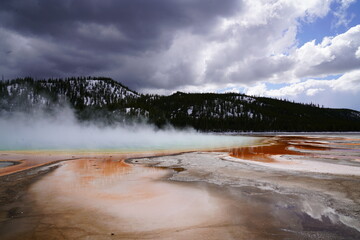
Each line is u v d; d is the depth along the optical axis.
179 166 12.30
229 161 14.15
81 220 5.18
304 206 5.98
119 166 12.29
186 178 9.37
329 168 11.30
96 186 8.10
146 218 5.31
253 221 5.10
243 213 5.56
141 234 4.52
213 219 5.23
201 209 5.86
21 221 5.10
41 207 5.97
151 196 6.96
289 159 14.94
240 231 4.62
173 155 17.45
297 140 40.84
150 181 8.88
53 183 8.46
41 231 4.62
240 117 123.81
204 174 10.12
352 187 7.63
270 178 9.16
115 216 5.42
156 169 11.42
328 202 6.23
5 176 9.62
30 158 15.37
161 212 5.68
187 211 5.73
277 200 6.48
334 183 8.20
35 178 9.25
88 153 18.75
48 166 12.15
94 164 12.95
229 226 4.86
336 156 16.42
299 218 5.23
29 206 6.04
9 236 4.41
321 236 4.38
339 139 41.72
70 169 11.30
